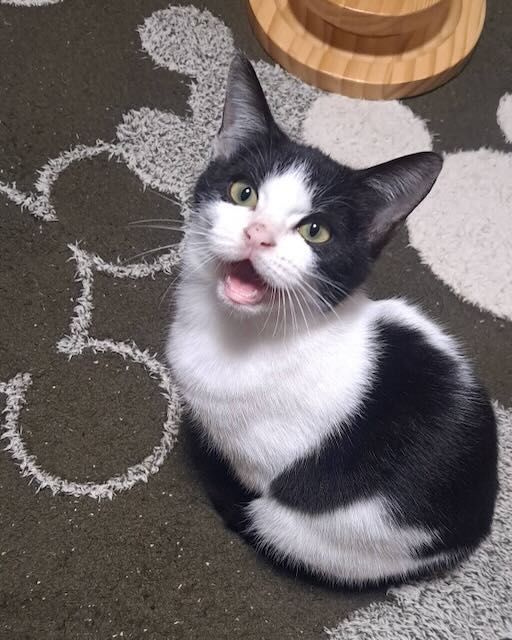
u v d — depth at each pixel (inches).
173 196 22.5
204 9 25.6
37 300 20.6
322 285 14.7
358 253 15.0
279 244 14.1
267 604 18.0
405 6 23.0
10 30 24.3
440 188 23.4
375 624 17.8
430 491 15.8
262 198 14.5
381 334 16.1
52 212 21.7
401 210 15.1
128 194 22.4
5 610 17.1
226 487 18.9
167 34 25.0
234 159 15.3
